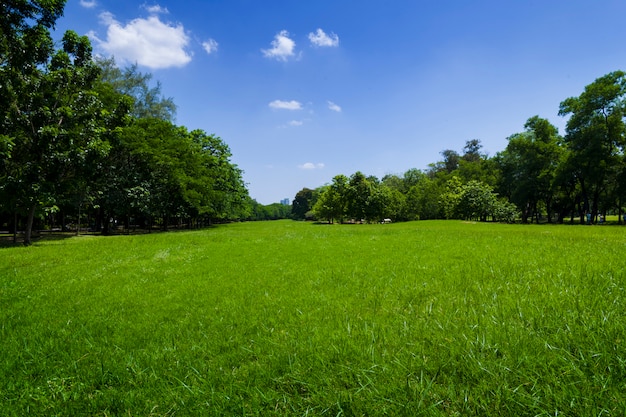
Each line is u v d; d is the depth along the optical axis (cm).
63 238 2472
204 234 2286
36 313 576
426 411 224
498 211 5391
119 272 952
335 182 6050
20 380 330
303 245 1361
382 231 2133
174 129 3909
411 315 420
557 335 301
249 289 653
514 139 5175
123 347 402
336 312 462
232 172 5484
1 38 1488
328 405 246
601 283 466
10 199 1880
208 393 279
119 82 3500
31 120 1925
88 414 272
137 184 3117
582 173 3869
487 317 369
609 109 3653
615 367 245
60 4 1434
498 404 225
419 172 8662
